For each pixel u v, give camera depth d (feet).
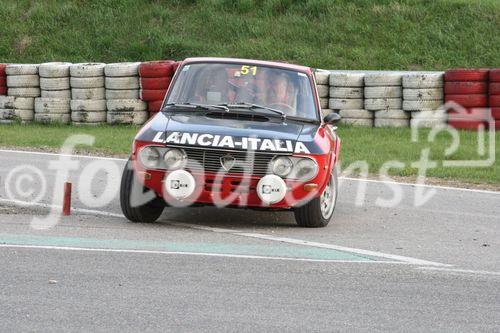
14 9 353.10
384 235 101.30
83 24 343.46
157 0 357.82
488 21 324.39
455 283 78.13
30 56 330.34
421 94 206.80
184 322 63.16
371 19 333.01
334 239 96.99
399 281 77.92
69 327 61.31
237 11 350.02
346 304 69.72
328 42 324.39
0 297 67.67
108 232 95.50
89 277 74.74
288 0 349.82
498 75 200.03
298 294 71.92
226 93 108.58
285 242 93.71
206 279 75.51
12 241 88.22
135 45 327.88
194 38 334.24
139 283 73.31
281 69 112.37
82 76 218.59
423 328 64.34
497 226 110.22
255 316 65.26
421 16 330.95
